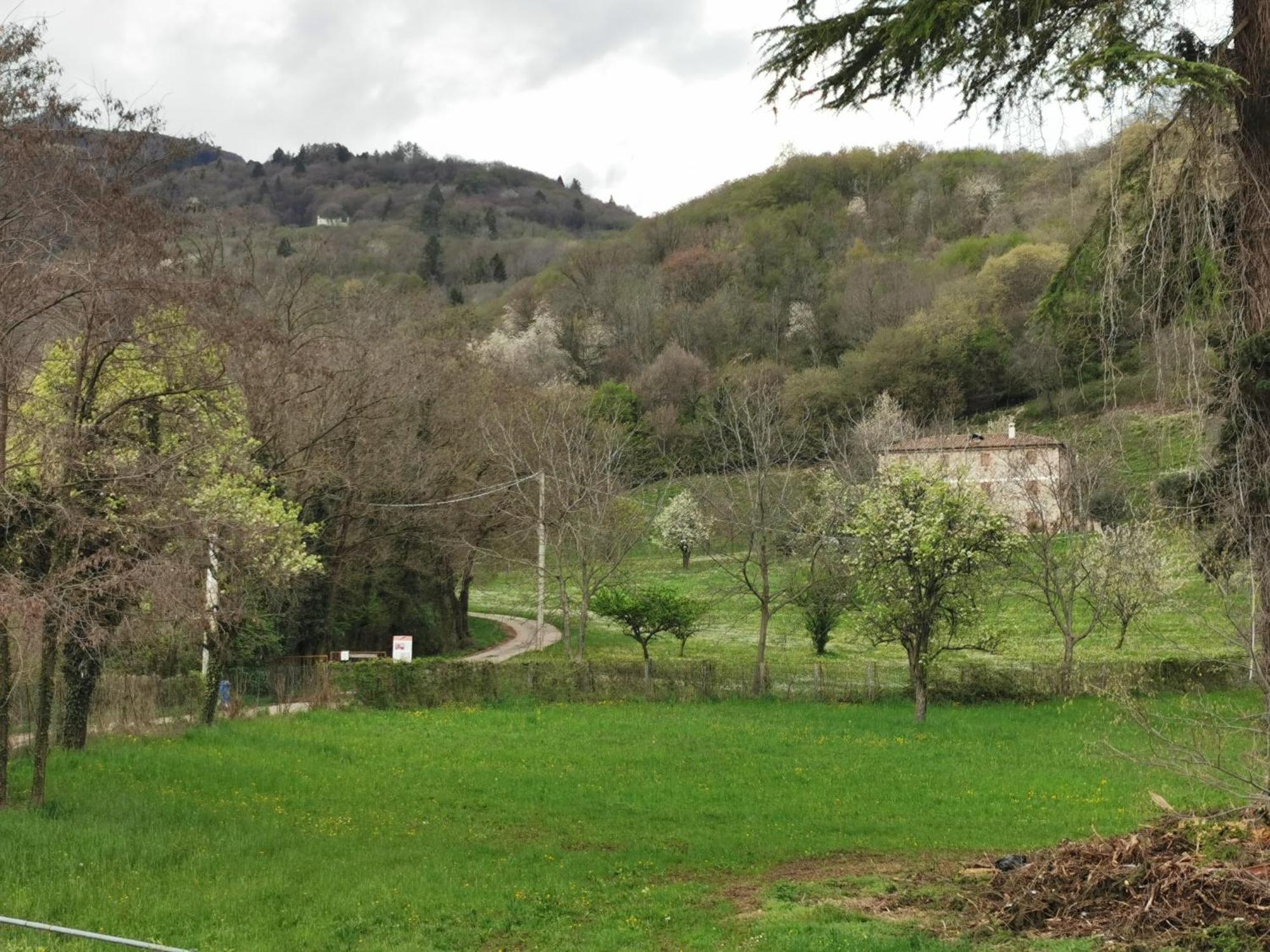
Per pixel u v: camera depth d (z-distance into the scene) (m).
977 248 94.06
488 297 134.38
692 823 17.00
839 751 24.56
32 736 23.09
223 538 17.66
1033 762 22.94
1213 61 10.35
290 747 23.62
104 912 11.45
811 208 129.75
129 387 17.36
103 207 15.75
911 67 10.88
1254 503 9.66
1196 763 10.76
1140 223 10.79
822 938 10.39
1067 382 44.09
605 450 50.75
